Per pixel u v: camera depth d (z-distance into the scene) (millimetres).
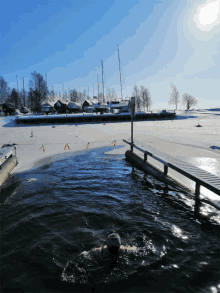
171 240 4059
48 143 17688
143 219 4961
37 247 3855
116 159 11727
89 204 5859
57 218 5035
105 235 4254
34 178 8398
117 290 2816
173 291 2797
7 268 3301
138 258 3498
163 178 7840
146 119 58031
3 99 88500
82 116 50844
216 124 36562
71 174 8922
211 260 3459
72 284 2941
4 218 5070
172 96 94625
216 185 5121
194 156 11148
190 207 5602
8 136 23734
